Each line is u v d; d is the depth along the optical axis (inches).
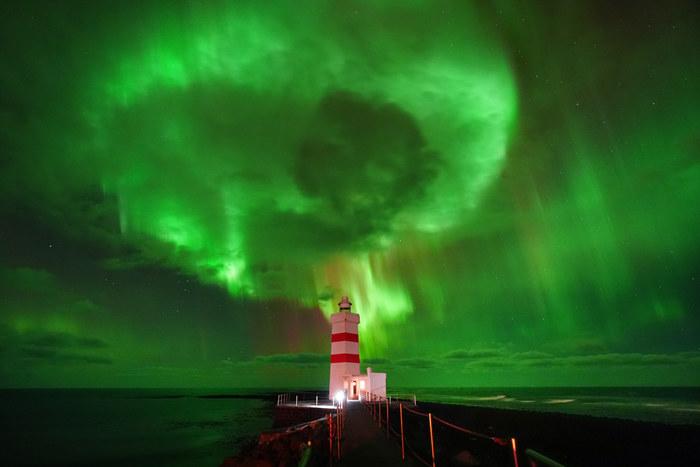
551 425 1417.3
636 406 2637.8
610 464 887.1
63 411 3031.5
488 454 758.5
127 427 2005.4
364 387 1285.7
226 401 4461.1
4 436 1715.1
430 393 5300.2
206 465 1093.8
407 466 405.4
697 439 1147.3
